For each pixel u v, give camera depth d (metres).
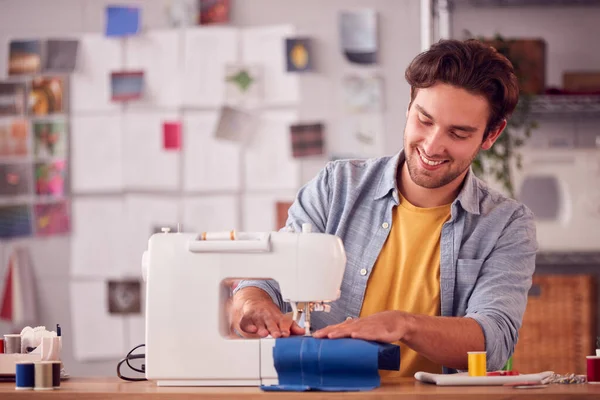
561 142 4.29
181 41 4.48
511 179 3.90
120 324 4.46
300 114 4.40
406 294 2.19
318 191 2.35
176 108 4.48
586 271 4.21
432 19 4.05
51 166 4.52
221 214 4.44
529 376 1.79
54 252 4.50
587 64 4.30
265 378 1.78
